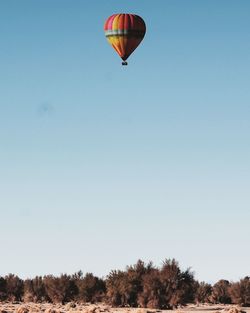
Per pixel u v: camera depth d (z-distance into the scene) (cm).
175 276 11806
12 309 11669
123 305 12062
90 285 13762
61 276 14300
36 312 10925
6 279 15475
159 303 11669
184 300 11725
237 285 13025
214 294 13800
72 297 14112
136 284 12144
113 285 12181
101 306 12350
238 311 10469
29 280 15412
